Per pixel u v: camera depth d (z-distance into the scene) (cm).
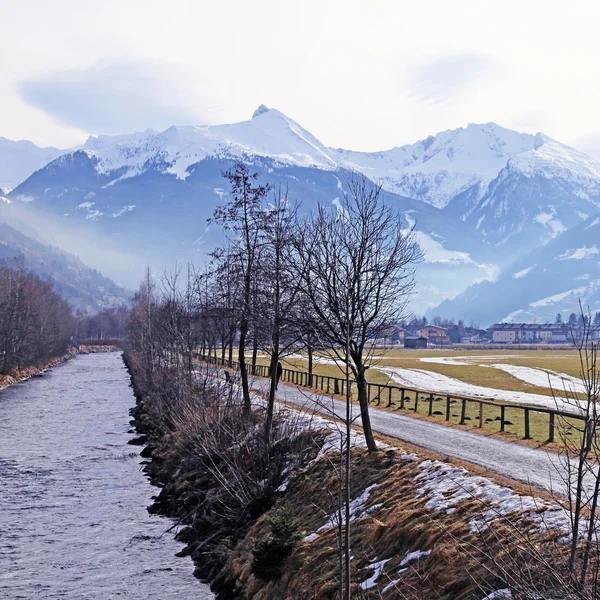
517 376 6888
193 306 4809
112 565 2297
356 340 2388
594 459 2202
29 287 12138
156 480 3369
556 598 1076
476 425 3206
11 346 9638
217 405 3350
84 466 3756
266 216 3188
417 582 1477
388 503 1955
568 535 1339
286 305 2825
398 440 2705
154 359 5919
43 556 2380
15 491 3216
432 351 17938
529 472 2000
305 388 5316
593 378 1104
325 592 1670
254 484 2559
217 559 2223
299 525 2130
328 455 2575
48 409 6203
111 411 6056
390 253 2419
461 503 1723
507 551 1274
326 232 2652
